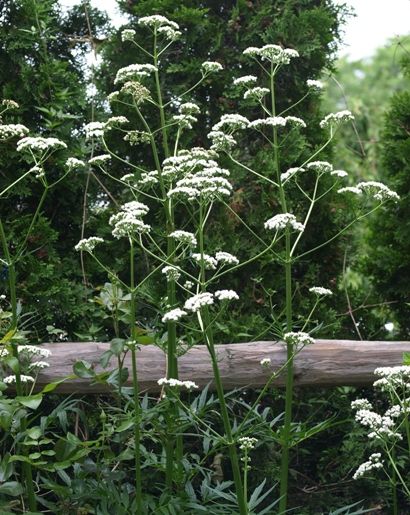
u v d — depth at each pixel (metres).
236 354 2.13
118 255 2.59
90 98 2.66
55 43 2.72
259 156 2.63
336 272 2.75
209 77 2.68
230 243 2.60
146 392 2.11
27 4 2.50
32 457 1.63
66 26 2.77
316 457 2.57
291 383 1.75
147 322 2.53
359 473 1.81
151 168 2.71
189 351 2.12
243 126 1.87
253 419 1.81
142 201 2.64
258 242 2.61
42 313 2.38
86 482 1.78
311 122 2.72
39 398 1.62
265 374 2.14
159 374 2.10
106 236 2.59
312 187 2.68
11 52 2.50
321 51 2.72
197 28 2.67
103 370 2.07
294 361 2.15
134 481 2.29
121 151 2.69
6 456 1.65
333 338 2.64
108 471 1.78
